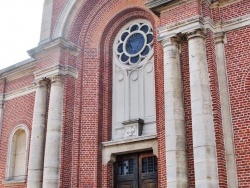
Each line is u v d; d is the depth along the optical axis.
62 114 14.58
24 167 16.67
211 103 10.94
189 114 11.27
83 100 15.20
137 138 13.56
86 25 16.28
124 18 15.80
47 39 15.89
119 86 15.23
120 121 14.67
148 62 14.66
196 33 11.45
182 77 11.77
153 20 14.75
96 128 14.70
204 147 10.16
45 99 15.23
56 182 13.62
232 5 12.02
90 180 14.08
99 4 16.17
